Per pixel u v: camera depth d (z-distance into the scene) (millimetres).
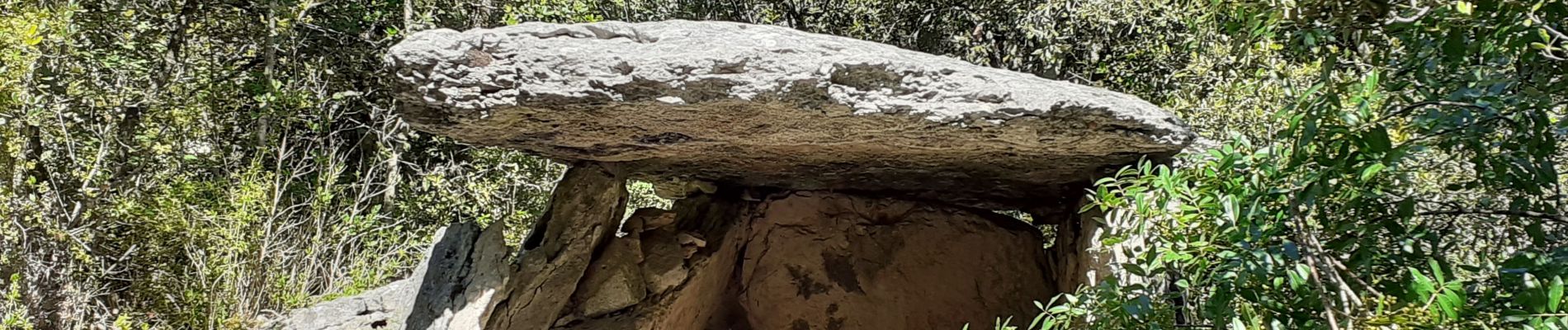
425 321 3439
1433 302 1917
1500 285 2227
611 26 2377
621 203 4238
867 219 5043
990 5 8031
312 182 6945
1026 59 7992
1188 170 2561
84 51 5703
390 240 6938
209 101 6602
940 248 4988
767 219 5035
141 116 6094
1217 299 2377
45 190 4887
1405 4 2062
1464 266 2285
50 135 5441
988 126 2561
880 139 2750
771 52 2303
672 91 2281
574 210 3924
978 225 4992
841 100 2383
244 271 5211
